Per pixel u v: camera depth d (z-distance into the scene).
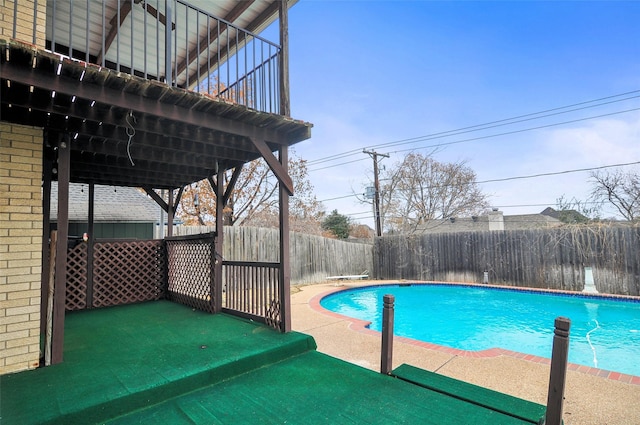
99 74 3.02
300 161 19.20
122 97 3.38
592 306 9.54
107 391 2.82
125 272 6.71
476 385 3.31
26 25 3.66
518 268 11.62
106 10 4.95
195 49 6.14
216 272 5.73
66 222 3.68
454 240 13.12
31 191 3.51
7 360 3.23
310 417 2.64
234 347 3.88
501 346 6.81
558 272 10.87
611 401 3.14
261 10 5.23
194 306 6.22
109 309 6.12
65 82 3.06
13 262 3.35
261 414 2.69
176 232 9.98
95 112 3.62
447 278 13.22
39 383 2.98
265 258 10.97
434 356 4.41
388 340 3.49
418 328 8.25
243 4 5.04
